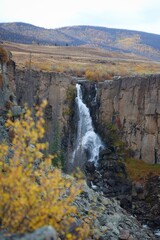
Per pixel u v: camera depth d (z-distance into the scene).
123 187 56.84
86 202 34.22
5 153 14.27
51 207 12.09
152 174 55.62
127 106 65.31
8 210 12.05
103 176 61.47
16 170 12.12
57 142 67.75
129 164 60.72
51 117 71.12
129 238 32.75
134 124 63.66
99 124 70.62
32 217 11.98
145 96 61.66
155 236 40.38
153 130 60.31
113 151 65.56
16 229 11.90
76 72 92.69
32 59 129.00
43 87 71.88
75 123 73.25
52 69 93.38
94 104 72.56
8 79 42.44
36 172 12.92
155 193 51.50
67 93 73.69
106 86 70.25
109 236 31.36
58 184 12.89
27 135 12.82
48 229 10.78
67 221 13.13
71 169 68.25
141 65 137.25
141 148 62.06
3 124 33.47
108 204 38.91
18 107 37.59
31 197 11.98
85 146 69.81
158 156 59.56
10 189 12.06
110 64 134.38
